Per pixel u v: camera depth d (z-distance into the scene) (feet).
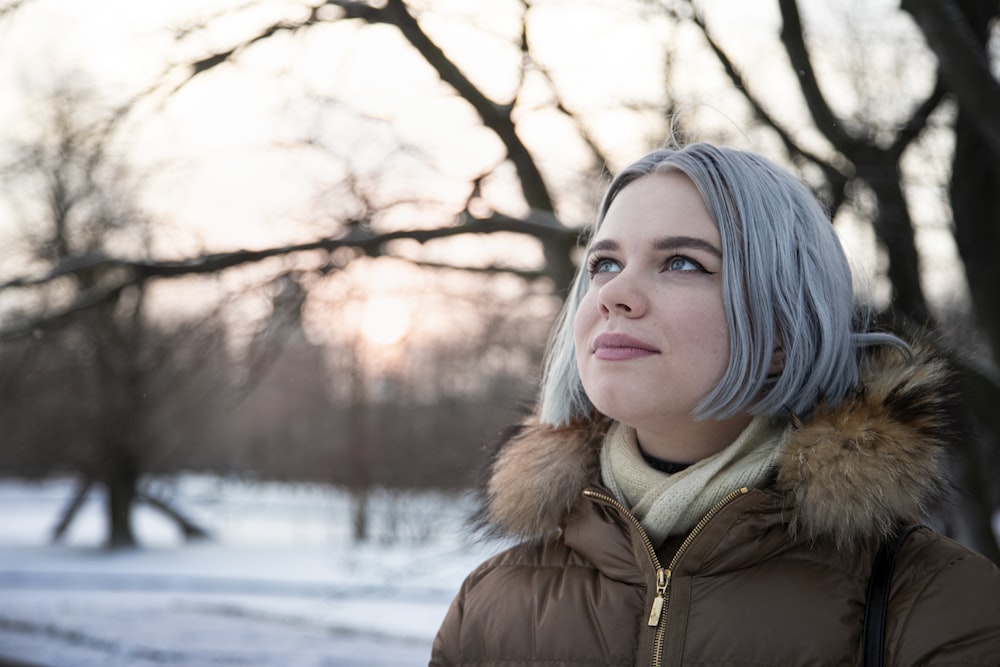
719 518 4.84
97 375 62.08
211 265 19.13
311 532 92.73
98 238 23.45
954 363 5.68
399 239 18.74
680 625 4.81
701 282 4.90
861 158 18.42
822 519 4.73
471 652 5.44
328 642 36.58
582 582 5.26
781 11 17.25
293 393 80.64
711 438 5.17
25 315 21.67
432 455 65.98
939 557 4.75
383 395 75.10
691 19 18.02
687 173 5.05
